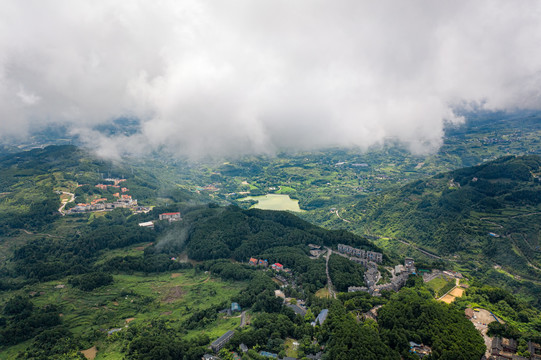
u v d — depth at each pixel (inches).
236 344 7327.8
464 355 5930.1
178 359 7273.6
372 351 6087.6
